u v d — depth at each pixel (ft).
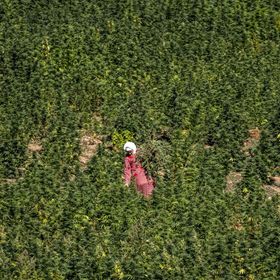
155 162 219.61
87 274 177.99
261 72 288.10
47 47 285.64
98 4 319.47
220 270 183.32
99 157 221.46
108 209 197.98
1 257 181.68
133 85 273.33
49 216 197.67
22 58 282.77
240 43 305.32
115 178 212.64
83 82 272.10
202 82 277.23
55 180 210.38
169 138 245.65
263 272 184.65
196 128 248.32
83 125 253.44
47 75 274.57
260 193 210.18
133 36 299.17
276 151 234.58
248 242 189.16
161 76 276.82
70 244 185.88
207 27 311.06
